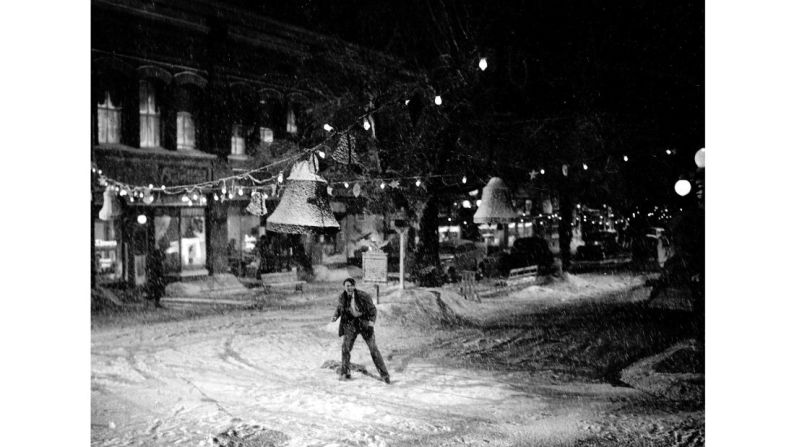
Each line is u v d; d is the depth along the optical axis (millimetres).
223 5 22984
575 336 13453
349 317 9641
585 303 19000
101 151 19797
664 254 27922
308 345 12445
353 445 6629
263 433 6984
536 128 24531
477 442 6719
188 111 22781
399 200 23531
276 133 25203
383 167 22406
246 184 23750
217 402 8258
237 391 8859
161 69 21625
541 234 34625
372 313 9555
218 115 23219
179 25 22000
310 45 25891
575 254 35031
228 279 21844
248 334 13680
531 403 8227
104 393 8727
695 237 15656
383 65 25125
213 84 23078
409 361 10992
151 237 20953
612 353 11570
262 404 8172
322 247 25547
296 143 24641
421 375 9891
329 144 20703
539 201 33938
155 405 8094
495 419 7535
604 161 25484
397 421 7461
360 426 7266
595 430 7086
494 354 11641
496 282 24500
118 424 7262
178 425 7246
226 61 23516
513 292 21750
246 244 24141
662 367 10055
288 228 7645
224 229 22969
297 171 7781
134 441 6668
